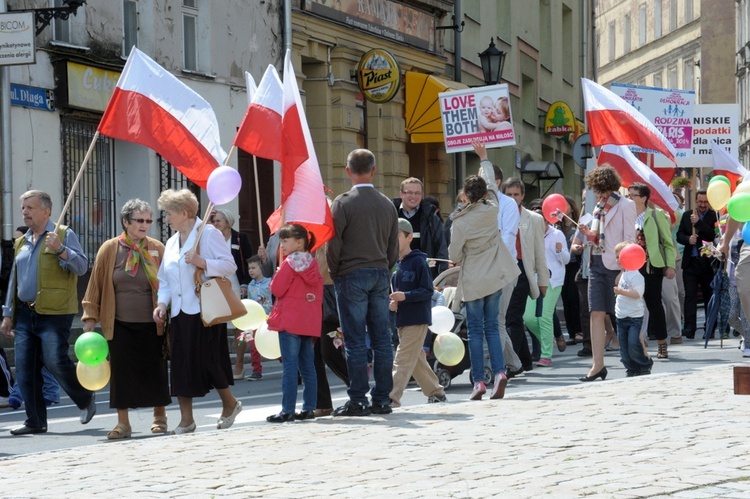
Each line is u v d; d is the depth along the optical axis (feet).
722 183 56.80
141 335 42.19
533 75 155.33
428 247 55.67
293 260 42.37
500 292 47.55
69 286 45.01
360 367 42.27
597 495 26.91
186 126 44.24
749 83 251.60
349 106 106.63
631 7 293.23
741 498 26.43
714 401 41.83
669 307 75.05
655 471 29.58
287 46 100.83
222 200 40.88
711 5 266.36
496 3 141.49
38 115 80.33
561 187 170.91
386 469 31.12
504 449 33.65
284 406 42.86
